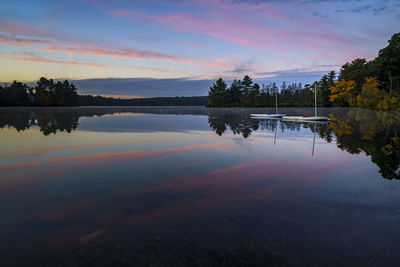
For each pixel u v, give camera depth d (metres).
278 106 82.69
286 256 2.76
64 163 7.47
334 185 5.36
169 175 6.17
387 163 7.32
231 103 85.25
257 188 5.17
